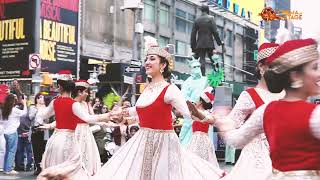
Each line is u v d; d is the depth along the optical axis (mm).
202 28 13633
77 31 24938
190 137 10000
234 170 4977
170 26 34625
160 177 5805
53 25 23625
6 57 23266
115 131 12359
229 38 41594
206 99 8859
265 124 3162
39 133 11078
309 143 2914
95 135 11414
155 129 5898
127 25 29531
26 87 22562
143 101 5988
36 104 11961
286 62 3035
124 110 6820
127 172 5824
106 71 21656
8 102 11469
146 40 6430
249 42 44594
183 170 6004
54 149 7473
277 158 3031
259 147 4859
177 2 35250
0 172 11664
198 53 13773
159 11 33250
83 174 6820
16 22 23156
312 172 2914
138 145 5926
